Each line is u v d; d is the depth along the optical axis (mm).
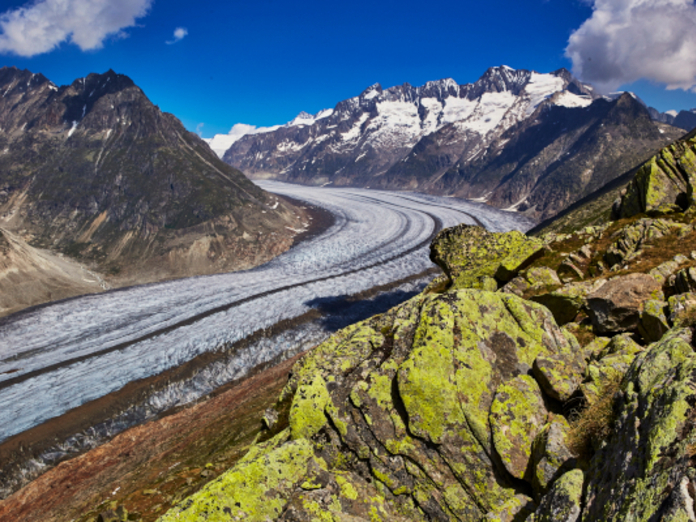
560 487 5301
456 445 7172
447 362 7691
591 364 7180
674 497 3545
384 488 7496
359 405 8086
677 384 4605
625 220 19359
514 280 15719
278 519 6949
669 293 10656
